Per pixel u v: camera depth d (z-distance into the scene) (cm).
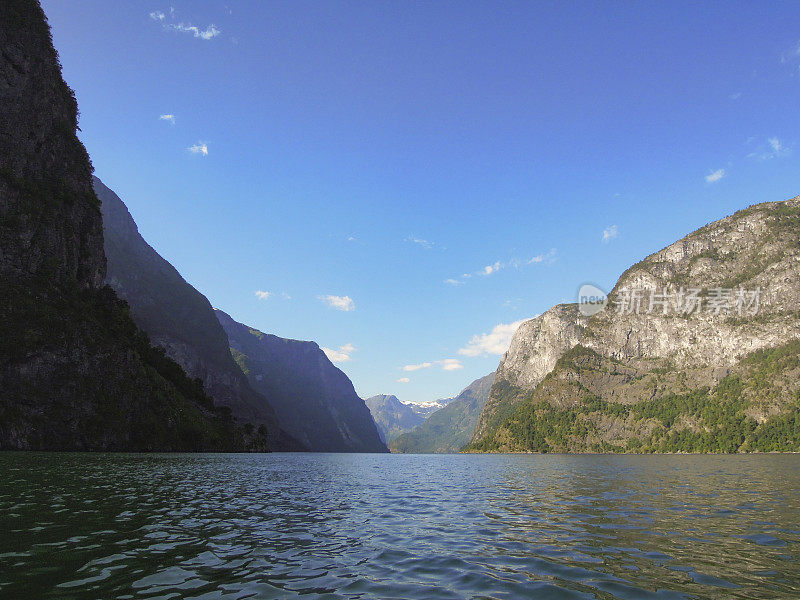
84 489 3297
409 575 1422
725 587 1316
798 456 18262
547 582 1362
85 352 10938
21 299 10594
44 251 12200
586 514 2716
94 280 14912
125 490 3359
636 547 1828
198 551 1652
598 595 1245
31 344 9919
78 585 1232
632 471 7650
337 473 6612
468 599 1201
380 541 1916
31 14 13912
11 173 12188
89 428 10375
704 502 3281
